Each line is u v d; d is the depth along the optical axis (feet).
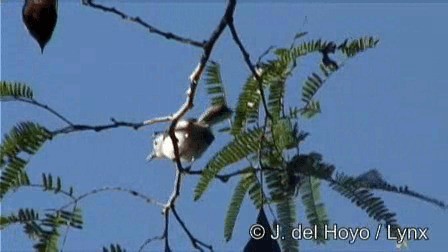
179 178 15.64
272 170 14.92
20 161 14.35
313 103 15.30
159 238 15.05
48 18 15.51
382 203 14.42
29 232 14.12
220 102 16.16
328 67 15.35
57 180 14.35
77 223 14.26
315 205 14.70
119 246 14.08
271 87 15.44
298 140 14.96
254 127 15.29
